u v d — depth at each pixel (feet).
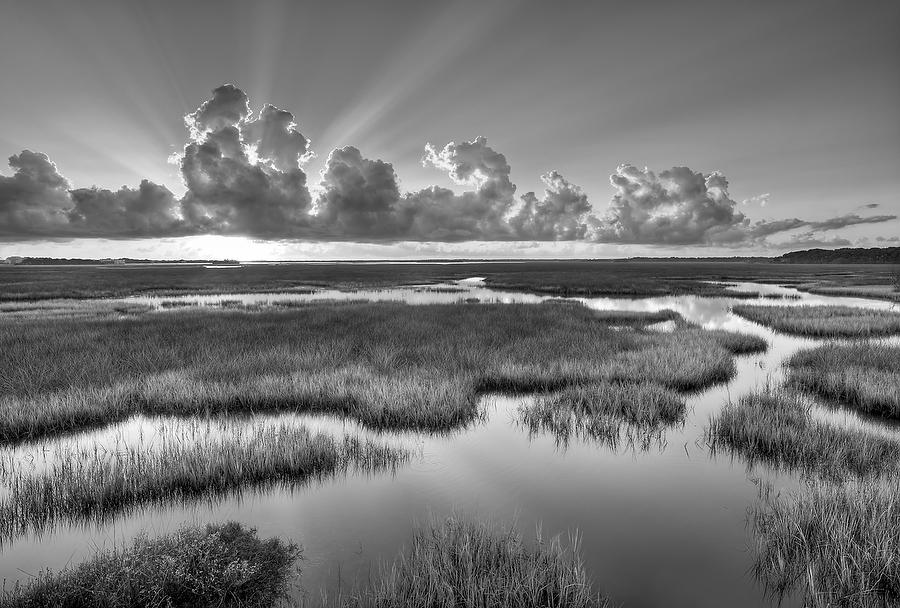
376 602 14.15
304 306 101.40
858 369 40.55
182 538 17.13
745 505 21.06
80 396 34.37
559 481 23.73
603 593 15.17
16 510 19.66
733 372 46.26
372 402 33.53
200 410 34.86
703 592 15.23
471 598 14.20
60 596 14.08
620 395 35.91
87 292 138.31
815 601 14.46
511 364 44.91
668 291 147.95
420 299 127.44
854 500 18.40
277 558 16.61
